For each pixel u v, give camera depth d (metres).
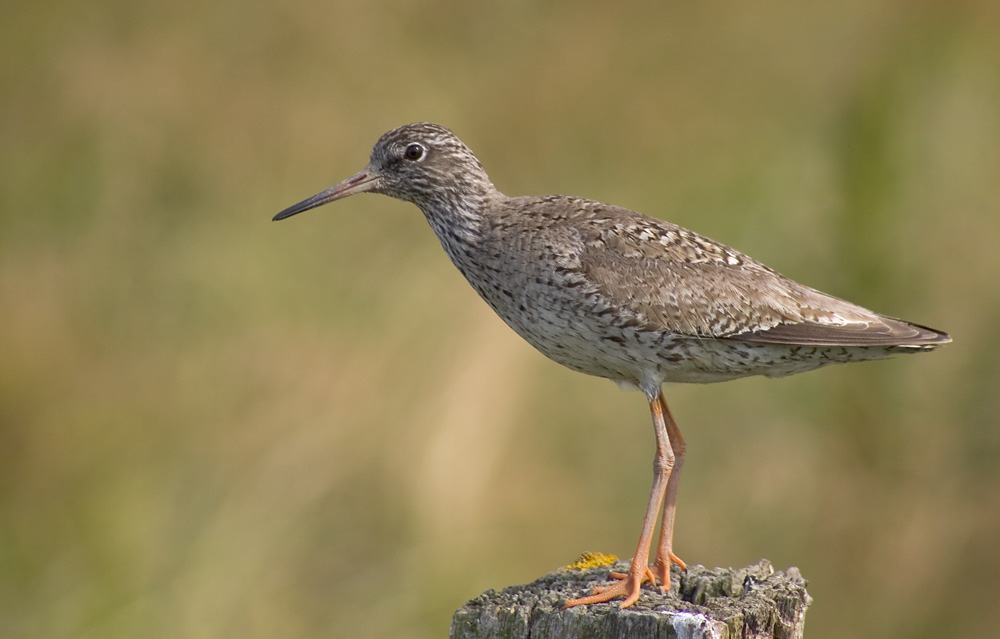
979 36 16.80
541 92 17.09
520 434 13.66
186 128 16.67
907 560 13.64
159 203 16.30
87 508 13.30
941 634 13.28
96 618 12.55
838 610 13.47
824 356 9.27
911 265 15.10
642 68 17.41
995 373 14.22
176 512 13.23
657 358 9.04
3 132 16.67
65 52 17.08
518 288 9.20
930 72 16.58
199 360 14.74
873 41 17.38
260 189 16.25
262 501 13.10
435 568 12.61
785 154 16.36
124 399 14.41
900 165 15.80
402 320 14.48
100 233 16.06
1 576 12.96
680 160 16.50
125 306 15.41
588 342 9.09
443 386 13.58
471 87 17.11
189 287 15.55
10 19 17.11
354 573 12.72
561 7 17.91
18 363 14.52
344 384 14.03
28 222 16.16
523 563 12.91
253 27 17.41
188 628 12.41
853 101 16.67
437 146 9.78
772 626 7.48
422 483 12.99
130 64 17.06
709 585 7.95
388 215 15.89
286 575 12.66
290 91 16.98
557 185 16.27
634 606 7.75
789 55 17.55
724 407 14.47
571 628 7.36
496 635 7.50
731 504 13.97
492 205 9.65
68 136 16.62
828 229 15.66
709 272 9.05
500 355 13.75
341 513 13.00
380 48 17.42
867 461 14.24
